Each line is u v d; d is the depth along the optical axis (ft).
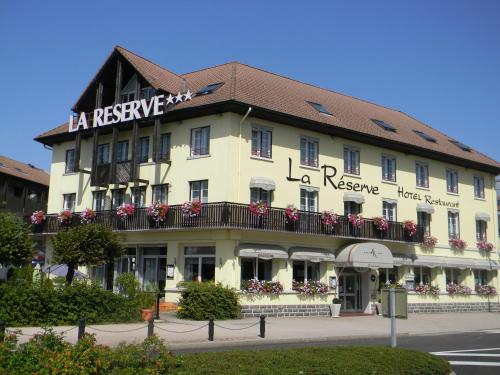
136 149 93.09
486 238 126.93
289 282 88.48
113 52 96.68
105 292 67.05
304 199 93.71
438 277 113.39
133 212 91.97
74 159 108.37
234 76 96.02
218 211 82.28
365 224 98.43
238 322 73.61
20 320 59.11
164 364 26.27
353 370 29.94
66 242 73.31
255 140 89.20
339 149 99.91
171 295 88.12
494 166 127.85
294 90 106.93
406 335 70.33
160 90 92.84
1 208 148.05
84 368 24.00
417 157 113.60
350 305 97.86
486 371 40.24
